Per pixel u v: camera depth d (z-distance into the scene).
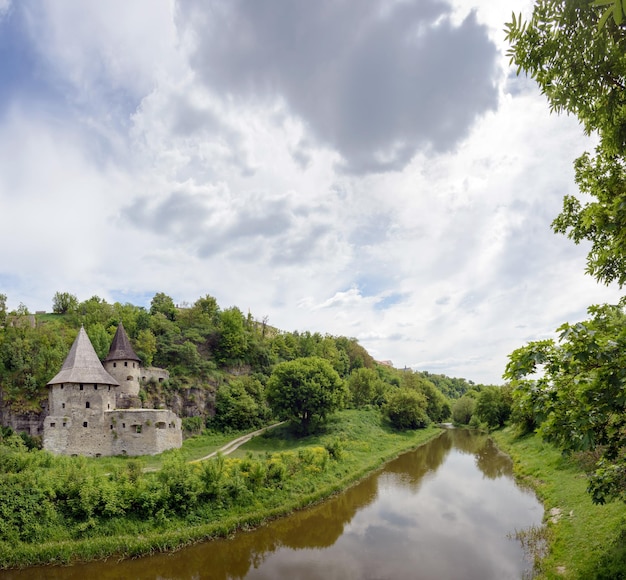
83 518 27.48
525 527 27.14
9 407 55.66
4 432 52.72
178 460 32.28
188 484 30.14
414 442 69.25
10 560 24.58
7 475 28.08
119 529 27.31
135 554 25.81
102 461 47.00
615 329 11.39
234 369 92.12
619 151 11.84
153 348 77.19
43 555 24.95
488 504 33.59
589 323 10.86
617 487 14.09
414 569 23.30
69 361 53.06
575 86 10.67
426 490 39.03
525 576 20.67
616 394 10.55
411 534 28.39
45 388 58.88
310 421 67.56
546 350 11.91
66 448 49.25
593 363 11.27
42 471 30.59
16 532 25.89
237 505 31.28
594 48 9.71
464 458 55.31
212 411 74.31
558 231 17.70
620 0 4.05
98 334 71.81
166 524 28.19
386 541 27.42
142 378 68.56
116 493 28.75
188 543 27.11
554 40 10.27
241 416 72.88
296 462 39.38
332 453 46.19
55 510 27.36
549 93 11.03
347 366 127.50
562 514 26.28
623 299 13.48
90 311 93.44
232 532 28.72
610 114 10.92
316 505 34.47
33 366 60.19
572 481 31.31
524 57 10.78
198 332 93.62
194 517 29.19
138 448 51.69
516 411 58.75
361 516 32.25
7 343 61.72
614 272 15.49
